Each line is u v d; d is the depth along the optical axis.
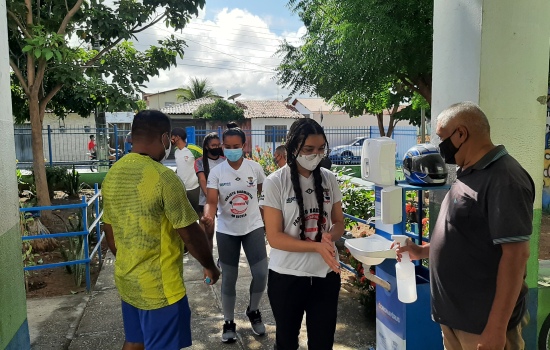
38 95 8.63
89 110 11.33
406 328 2.87
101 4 8.36
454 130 2.15
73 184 12.44
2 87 2.50
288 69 11.94
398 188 2.88
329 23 9.41
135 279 2.39
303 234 2.52
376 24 7.98
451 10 3.06
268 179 2.59
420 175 2.93
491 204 1.98
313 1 10.24
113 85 8.70
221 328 4.10
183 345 2.51
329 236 2.44
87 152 19.25
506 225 1.92
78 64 8.66
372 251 2.73
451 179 3.15
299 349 3.66
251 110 31.91
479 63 2.85
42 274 5.81
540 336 3.14
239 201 3.77
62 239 7.26
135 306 2.45
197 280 5.41
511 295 1.93
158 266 2.40
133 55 9.42
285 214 2.55
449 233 2.18
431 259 2.33
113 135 16.53
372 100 11.60
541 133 3.02
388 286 3.03
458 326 2.17
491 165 2.05
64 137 18.67
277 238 2.49
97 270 5.97
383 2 8.14
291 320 2.57
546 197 8.02
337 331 3.96
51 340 3.90
